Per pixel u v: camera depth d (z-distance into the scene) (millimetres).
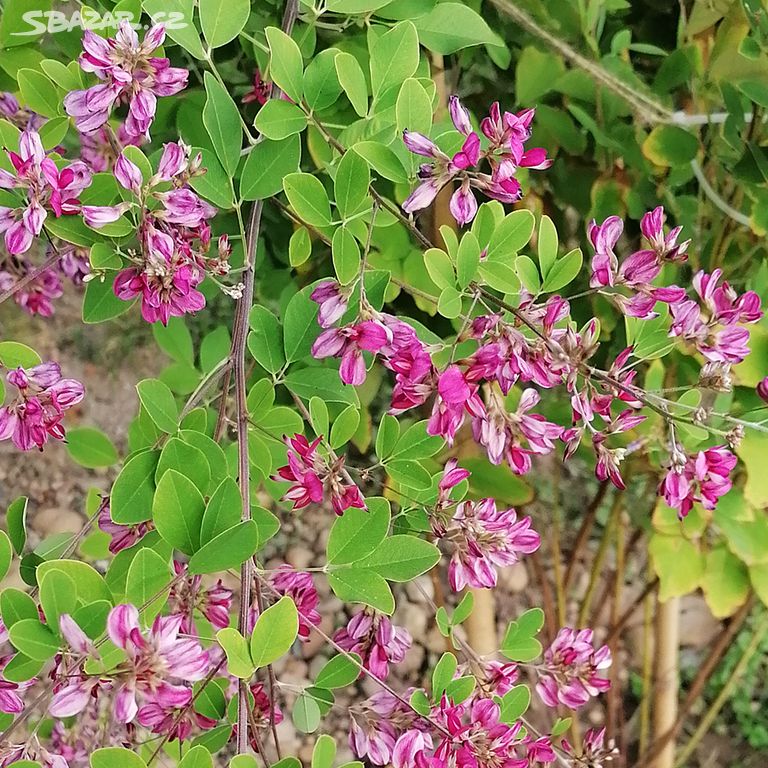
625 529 1214
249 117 743
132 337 1533
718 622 1392
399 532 612
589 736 654
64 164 562
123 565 545
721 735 1333
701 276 581
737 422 583
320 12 580
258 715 615
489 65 830
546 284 578
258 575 551
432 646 1352
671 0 829
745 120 741
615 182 785
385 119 562
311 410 569
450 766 538
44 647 473
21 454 1485
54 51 663
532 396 566
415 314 838
